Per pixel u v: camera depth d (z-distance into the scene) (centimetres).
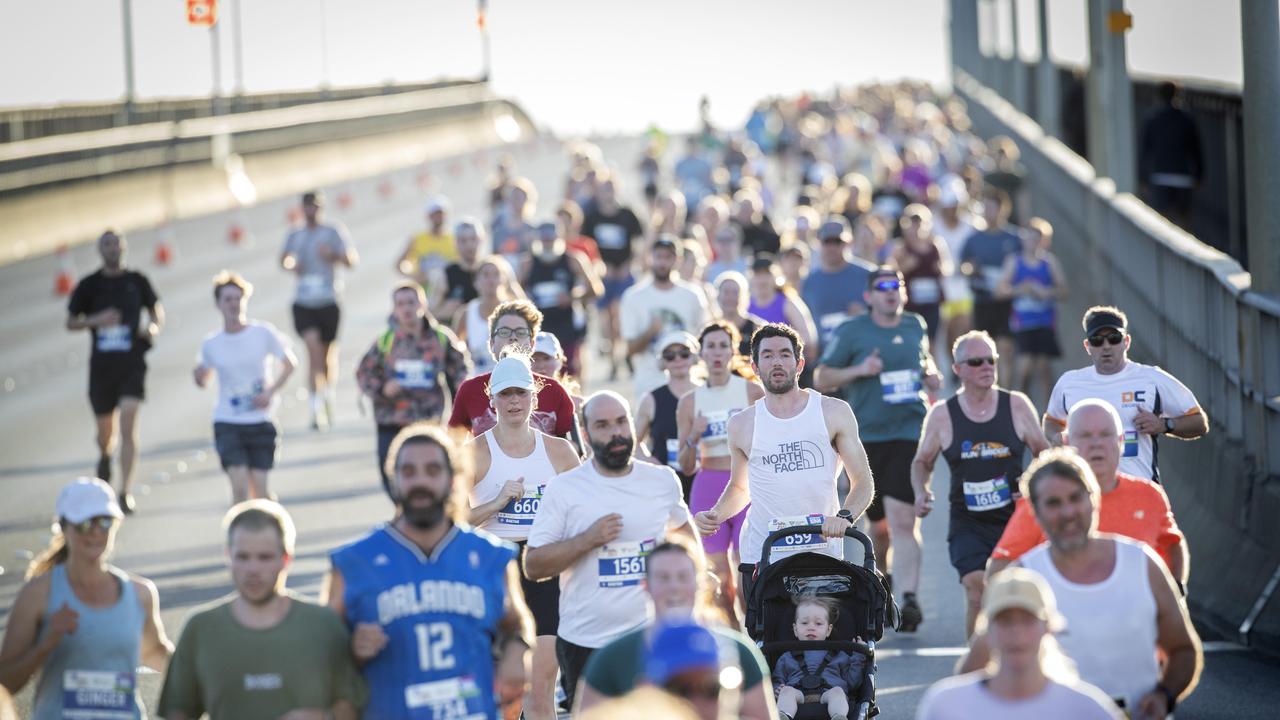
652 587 1655
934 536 3812
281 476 4478
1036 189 9606
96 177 11700
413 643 1698
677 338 3080
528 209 5806
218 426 3669
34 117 12175
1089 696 1460
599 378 5944
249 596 1656
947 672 2733
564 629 2166
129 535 3850
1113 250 5794
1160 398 2588
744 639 1661
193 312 8006
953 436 2709
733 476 2592
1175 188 6500
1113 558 1708
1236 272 3456
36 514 4153
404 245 11144
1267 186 3225
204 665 1656
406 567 1716
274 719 1652
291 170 16000
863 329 3206
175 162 13175
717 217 5925
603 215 6028
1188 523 3509
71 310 4144
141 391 4175
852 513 2495
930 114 15112
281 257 5253
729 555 2894
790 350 2519
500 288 3850
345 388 6009
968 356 2688
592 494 2130
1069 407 2617
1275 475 3025
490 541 1755
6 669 1764
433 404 3588
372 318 7731
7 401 5956
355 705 1692
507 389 2364
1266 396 3047
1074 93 11738
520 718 2331
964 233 5703
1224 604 2978
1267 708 2423
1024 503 2059
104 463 4222
